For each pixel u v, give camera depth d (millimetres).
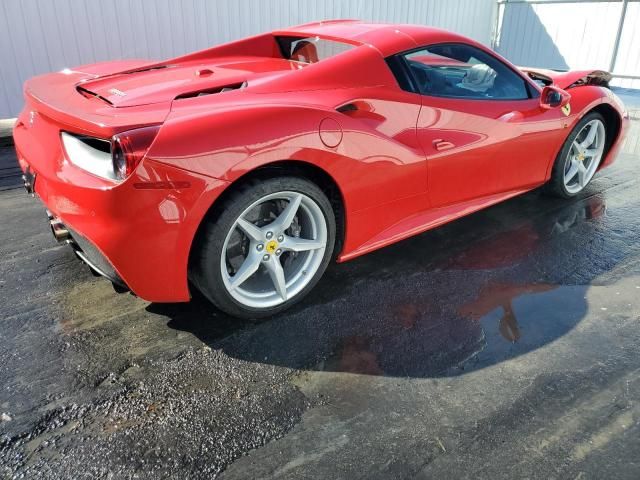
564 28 8891
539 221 3447
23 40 5250
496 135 2932
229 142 1917
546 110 3225
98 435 1723
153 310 2410
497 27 9758
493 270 2820
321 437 1729
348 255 2537
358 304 2494
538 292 2611
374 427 1771
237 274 2166
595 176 4395
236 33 6559
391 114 2479
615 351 2170
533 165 3301
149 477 1576
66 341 2189
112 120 1857
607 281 2721
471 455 1660
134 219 1833
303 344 2201
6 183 4059
